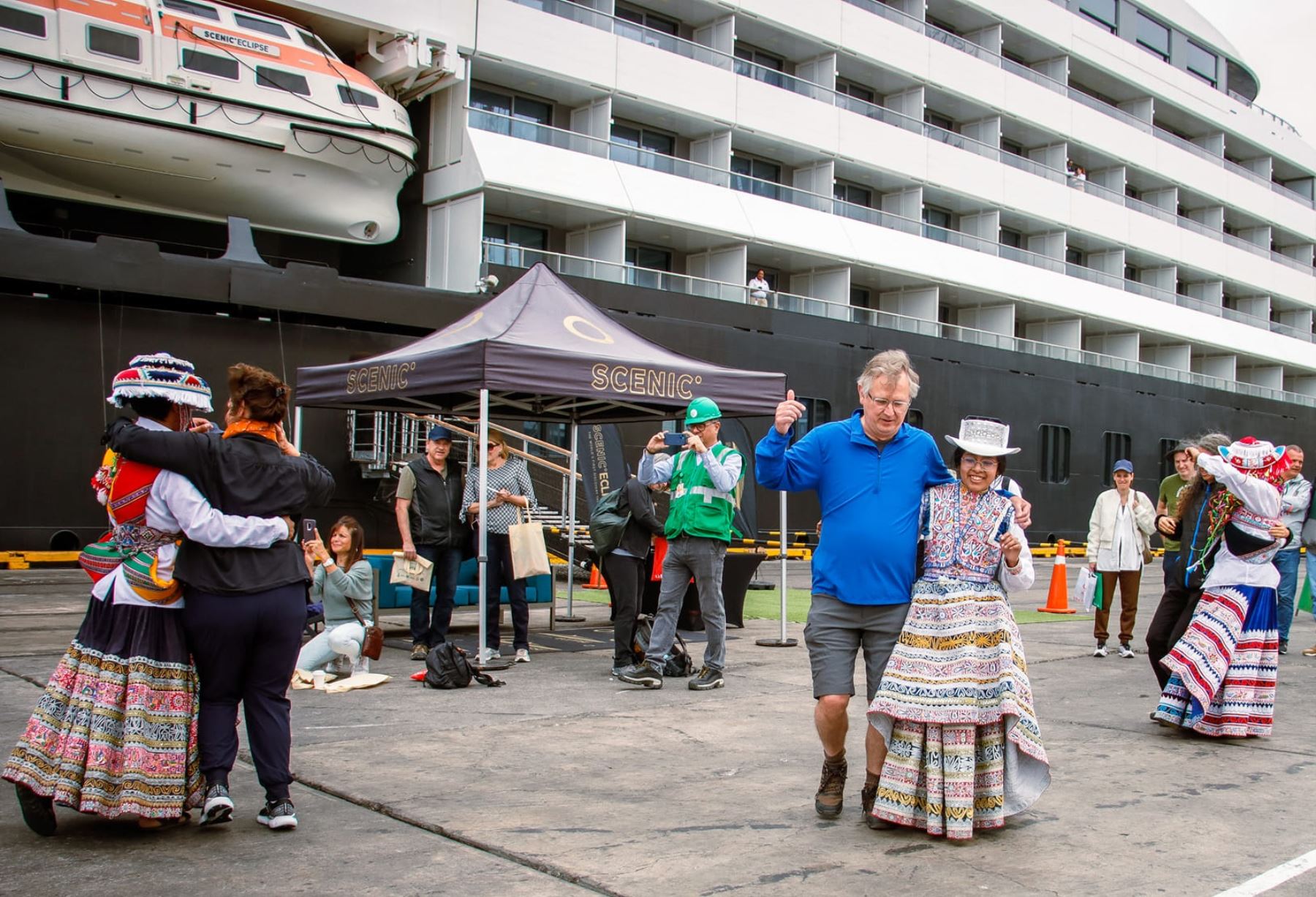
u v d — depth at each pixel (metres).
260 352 17.89
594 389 8.19
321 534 18.22
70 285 16.09
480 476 7.95
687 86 25.06
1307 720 6.71
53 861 3.75
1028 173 33.09
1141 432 32.56
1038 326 35.16
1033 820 4.46
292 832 4.13
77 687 3.92
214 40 18.25
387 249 23.22
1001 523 4.16
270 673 4.11
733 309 23.64
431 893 3.52
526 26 22.41
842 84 30.77
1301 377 45.19
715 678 7.42
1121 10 39.00
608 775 5.06
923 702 4.09
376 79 21.48
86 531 16.50
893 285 30.23
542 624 10.97
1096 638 9.95
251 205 19.50
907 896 3.55
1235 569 6.04
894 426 4.23
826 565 4.32
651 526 7.66
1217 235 40.75
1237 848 4.11
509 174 21.36
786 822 4.36
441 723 6.15
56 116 16.95
